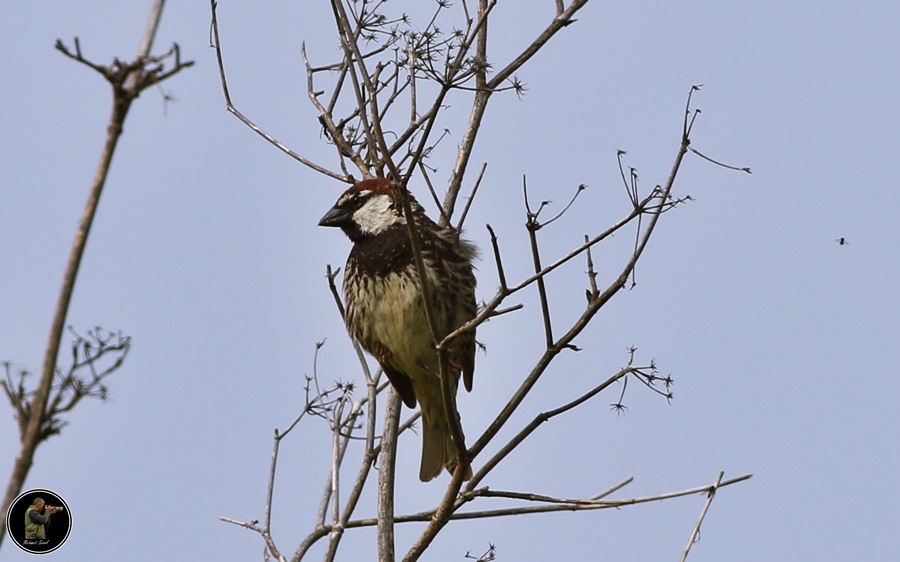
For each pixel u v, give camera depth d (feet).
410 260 41.32
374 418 35.60
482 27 39.55
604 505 32.24
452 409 31.09
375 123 29.71
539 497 32.42
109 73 17.47
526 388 31.14
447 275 41.47
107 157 17.31
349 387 36.63
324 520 35.12
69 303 16.80
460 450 31.24
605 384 31.83
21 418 16.97
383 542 34.12
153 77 17.61
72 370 17.19
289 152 41.27
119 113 17.49
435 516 31.76
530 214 29.86
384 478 35.40
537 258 30.01
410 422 38.04
